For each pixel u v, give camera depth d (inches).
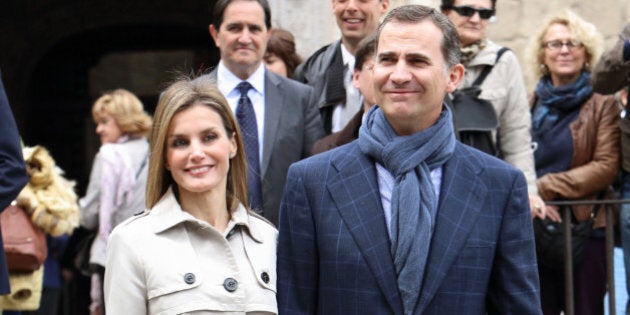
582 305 288.5
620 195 292.4
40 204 295.7
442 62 180.5
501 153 282.4
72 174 583.2
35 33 557.3
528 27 358.3
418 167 181.6
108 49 578.9
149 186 189.0
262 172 263.9
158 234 184.9
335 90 285.0
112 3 556.1
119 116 335.9
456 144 187.2
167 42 576.7
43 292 415.2
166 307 180.7
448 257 178.5
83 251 343.9
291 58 326.6
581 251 286.2
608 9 354.0
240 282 185.0
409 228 178.2
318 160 187.2
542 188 291.9
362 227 180.4
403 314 177.8
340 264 179.8
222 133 187.5
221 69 272.2
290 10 364.5
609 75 273.7
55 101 581.0
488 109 268.2
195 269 183.0
